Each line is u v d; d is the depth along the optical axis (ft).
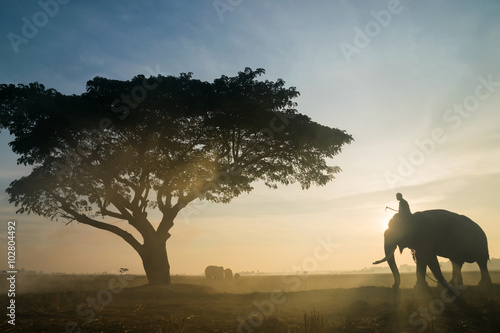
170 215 83.10
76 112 72.43
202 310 37.96
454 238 43.75
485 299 34.40
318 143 81.15
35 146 74.33
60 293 49.32
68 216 82.12
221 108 75.36
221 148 84.94
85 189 79.77
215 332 26.76
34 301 43.24
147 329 27.63
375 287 50.75
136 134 79.41
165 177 81.00
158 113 76.18
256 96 83.10
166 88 75.31
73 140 76.59
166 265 81.46
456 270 47.39
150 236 81.35
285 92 83.61
